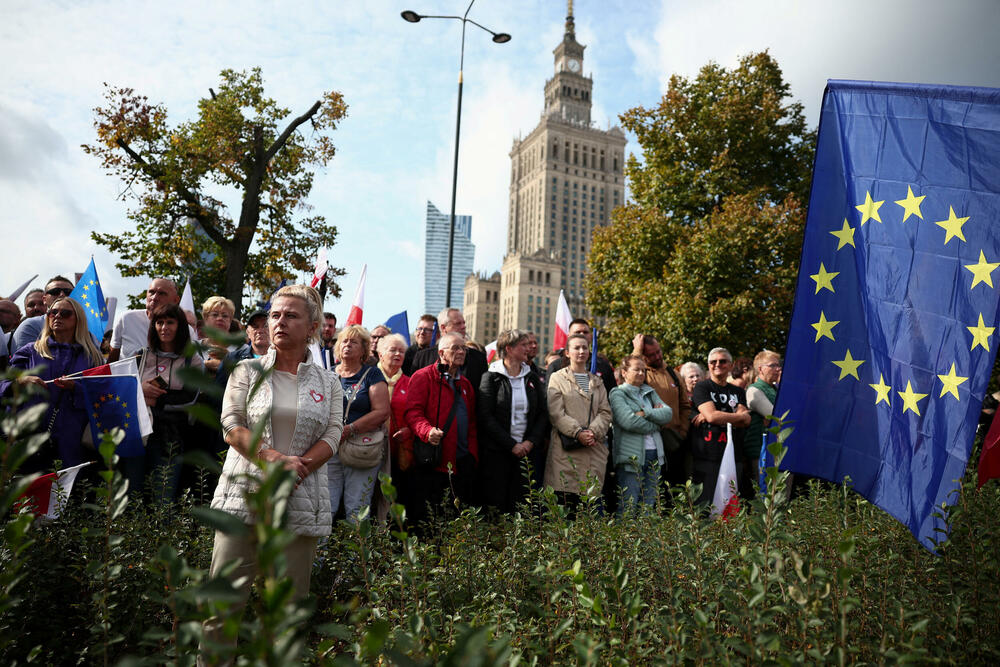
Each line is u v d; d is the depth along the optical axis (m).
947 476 2.94
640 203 22.59
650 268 20.81
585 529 3.16
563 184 126.06
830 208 3.60
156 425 4.83
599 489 3.32
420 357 6.40
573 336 6.52
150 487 4.36
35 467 4.38
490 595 2.69
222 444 5.15
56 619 2.83
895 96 3.46
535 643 2.22
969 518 2.82
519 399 5.70
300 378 3.06
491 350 8.37
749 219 18.48
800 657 1.80
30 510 3.13
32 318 5.97
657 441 6.03
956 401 3.00
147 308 6.11
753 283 18.61
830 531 3.14
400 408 5.40
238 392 2.93
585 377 5.99
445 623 2.49
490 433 5.50
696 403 6.27
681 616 2.26
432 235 187.88
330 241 18.89
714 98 21.56
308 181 18.64
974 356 2.99
